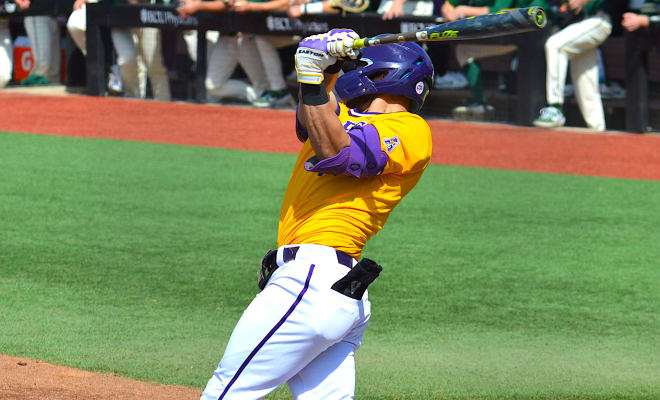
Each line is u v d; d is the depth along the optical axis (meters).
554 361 16.83
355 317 9.66
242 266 22.67
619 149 41.06
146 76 56.47
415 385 15.38
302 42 9.37
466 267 23.09
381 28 46.97
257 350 9.53
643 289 21.55
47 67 62.03
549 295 20.95
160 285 20.95
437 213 29.11
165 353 16.61
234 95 53.53
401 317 19.22
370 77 10.14
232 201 30.25
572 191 32.97
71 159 37.28
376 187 9.82
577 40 44.00
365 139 9.41
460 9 45.09
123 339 17.33
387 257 23.84
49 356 16.16
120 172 34.84
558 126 46.19
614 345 17.81
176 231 26.08
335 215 9.73
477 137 43.91
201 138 43.50
